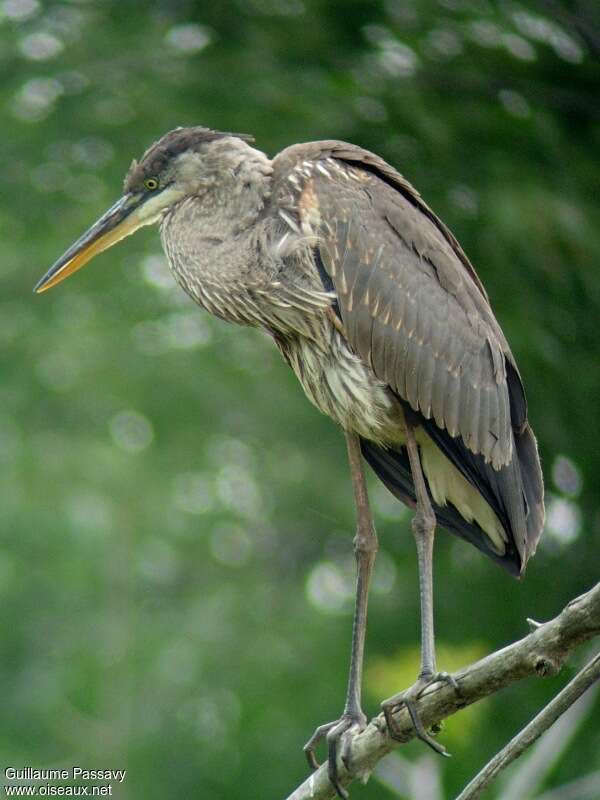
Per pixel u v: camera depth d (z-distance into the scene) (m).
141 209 9.27
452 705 6.85
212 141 9.09
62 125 14.06
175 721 15.79
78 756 15.62
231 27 12.93
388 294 8.62
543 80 12.59
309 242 8.64
